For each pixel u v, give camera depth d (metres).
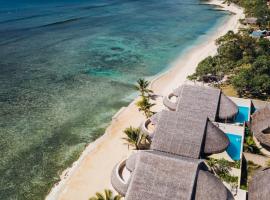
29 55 66.81
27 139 37.62
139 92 49.66
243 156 32.50
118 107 45.03
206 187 25.14
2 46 72.31
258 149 34.50
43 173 32.28
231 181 29.22
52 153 35.25
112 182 28.94
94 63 62.81
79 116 42.62
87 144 36.78
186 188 24.66
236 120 40.00
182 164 25.72
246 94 47.69
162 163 25.91
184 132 31.44
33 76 55.75
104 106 45.28
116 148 35.56
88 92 49.66
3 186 30.58
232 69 56.38
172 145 30.75
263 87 46.72
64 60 64.31
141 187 24.92
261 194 26.20
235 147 34.16
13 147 36.12
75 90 50.34
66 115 42.91
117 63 63.03
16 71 57.88
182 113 33.03
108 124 40.69
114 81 54.03
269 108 36.41
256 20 91.62
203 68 53.06
